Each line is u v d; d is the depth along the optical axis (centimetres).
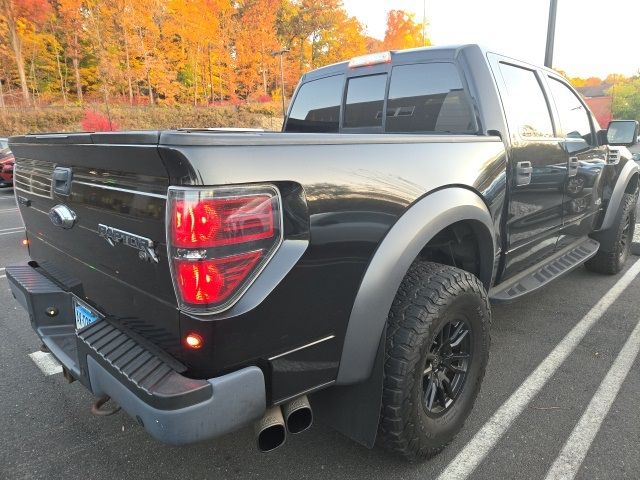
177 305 155
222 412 153
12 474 224
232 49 5816
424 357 203
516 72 316
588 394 281
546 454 230
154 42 4881
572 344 346
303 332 170
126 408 164
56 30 4700
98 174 181
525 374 305
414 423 205
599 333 363
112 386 170
